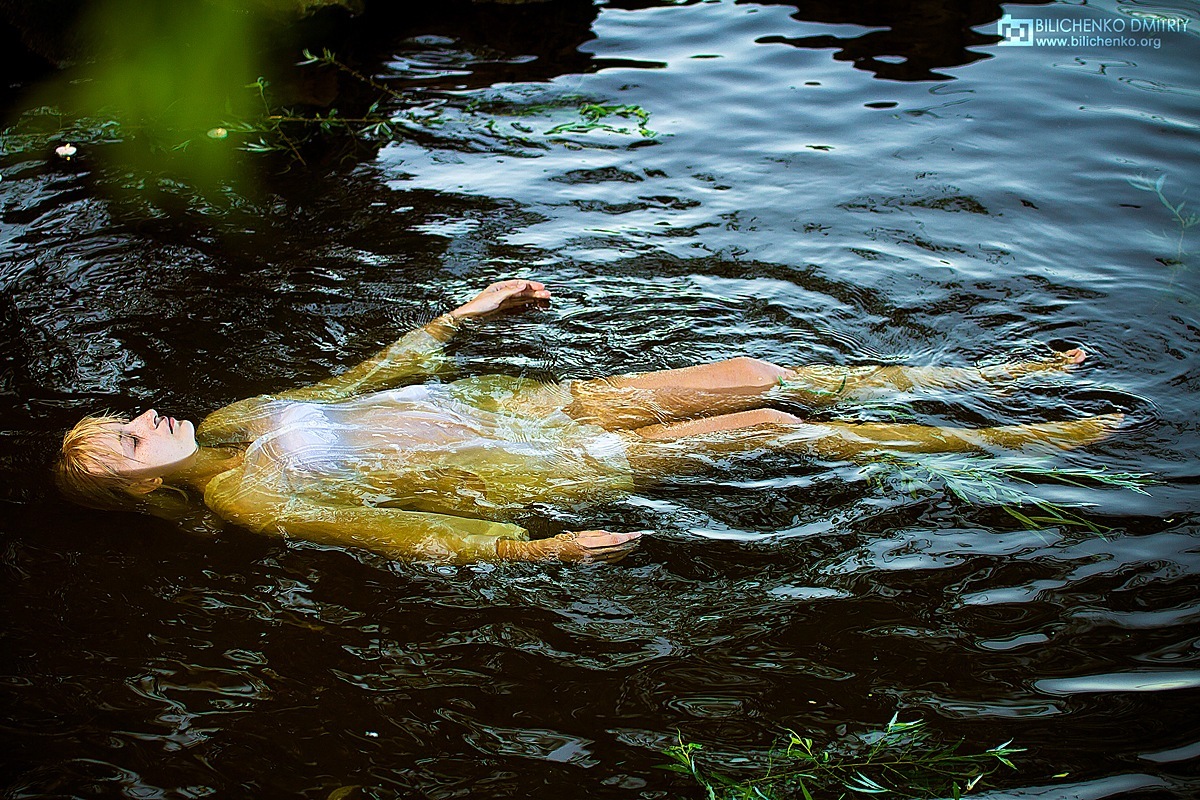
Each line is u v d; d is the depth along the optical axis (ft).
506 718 10.00
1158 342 14.64
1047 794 8.84
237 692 10.37
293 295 16.81
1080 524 11.64
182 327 16.02
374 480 12.46
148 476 12.76
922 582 11.14
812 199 18.99
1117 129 20.67
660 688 10.22
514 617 11.14
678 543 11.86
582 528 12.16
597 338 15.39
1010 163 19.77
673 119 22.26
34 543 12.34
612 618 11.05
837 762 9.32
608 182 19.98
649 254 17.56
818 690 10.07
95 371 15.05
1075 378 13.88
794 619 10.86
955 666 10.18
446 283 17.06
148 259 17.88
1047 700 9.74
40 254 18.02
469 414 13.23
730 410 13.44
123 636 11.06
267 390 14.53
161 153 21.72
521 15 27.61
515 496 12.45
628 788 9.25
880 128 21.40
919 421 13.21
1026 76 23.00
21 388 14.74
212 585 11.70
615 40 26.13
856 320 15.57
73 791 9.38
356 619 11.19
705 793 9.15
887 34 25.49
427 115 22.91
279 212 19.39
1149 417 13.10
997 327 15.21
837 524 11.95
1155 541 11.37
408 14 27.84
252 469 12.53
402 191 19.95
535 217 18.88
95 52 26.02
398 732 9.91
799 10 27.09
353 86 24.41
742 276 16.83
